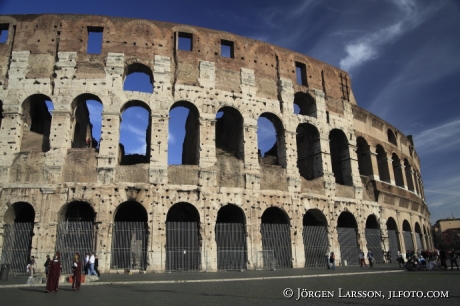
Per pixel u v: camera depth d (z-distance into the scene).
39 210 34.97
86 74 39.66
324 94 49.88
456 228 166.25
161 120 39.53
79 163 36.75
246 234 38.88
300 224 42.09
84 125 49.84
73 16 41.66
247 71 44.94
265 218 46.25
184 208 42.38
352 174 48.84
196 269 36.50
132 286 23.98
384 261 48.75
